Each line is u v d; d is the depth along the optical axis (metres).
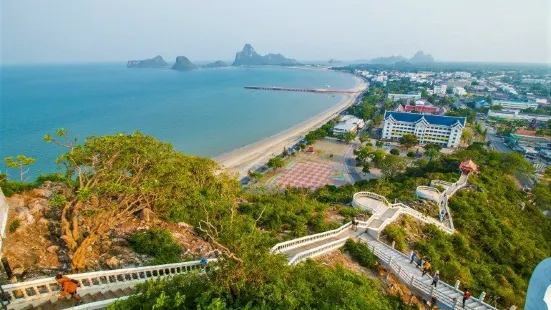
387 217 43.25
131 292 19.25
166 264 22.66
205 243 29.52
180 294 15.82
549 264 6.13
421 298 30.02
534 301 6.21
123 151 23.86
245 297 15.74
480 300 26.39
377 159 112.81
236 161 123.75
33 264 20.86
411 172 96.88
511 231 55.00
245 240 17.45
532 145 144.62
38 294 17.41
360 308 17.97
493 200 69.56
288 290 16.14
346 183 103.75
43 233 24.14
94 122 169.75
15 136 132.88
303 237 32.72
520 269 46.88
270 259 17.39
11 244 21.53
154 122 178.75
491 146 154.50
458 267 36.28
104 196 24.73
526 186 95.19
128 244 26.23
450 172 85.62
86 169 24.30
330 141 155.00
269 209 41.00
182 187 31.03
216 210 34.25
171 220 32.19
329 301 17.39
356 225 38.41
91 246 24.17
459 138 147.38
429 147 137.50
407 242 39.44
